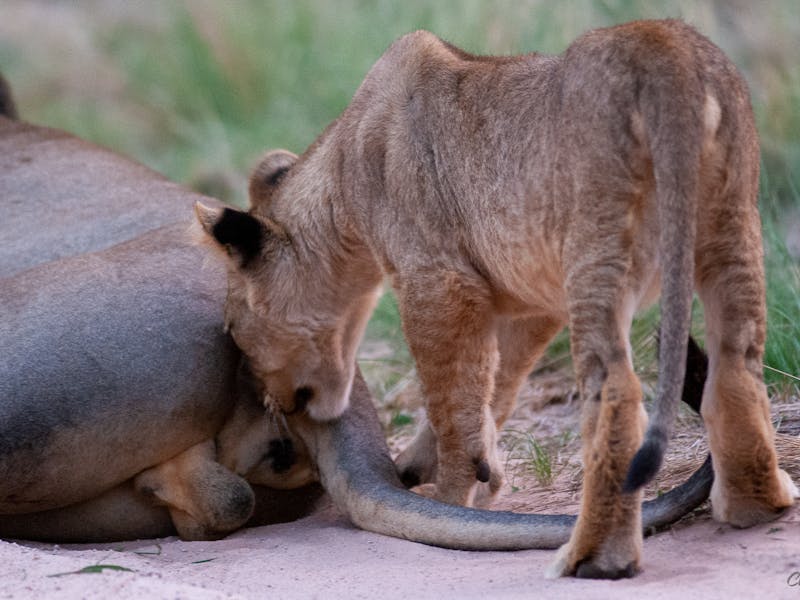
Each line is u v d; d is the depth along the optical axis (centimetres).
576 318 809
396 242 977
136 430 1016
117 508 1048
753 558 799
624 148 800
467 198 931
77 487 1013
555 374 1398
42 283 1046
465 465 984
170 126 2397
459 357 966
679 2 1820
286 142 2112
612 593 754
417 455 1086
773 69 1758
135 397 1013
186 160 2195
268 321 1056
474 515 937
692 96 791
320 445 1080
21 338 1006
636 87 800
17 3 3083
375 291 1087
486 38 1912
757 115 1691
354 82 2094
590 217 808
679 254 775
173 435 1033
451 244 950
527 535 910
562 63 860
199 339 1051
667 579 782
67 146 1345
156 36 2709
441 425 980
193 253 1100
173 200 1265
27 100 2612
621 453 784
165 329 1038
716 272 837
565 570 803
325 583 849
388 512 981
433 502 969
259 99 2339
